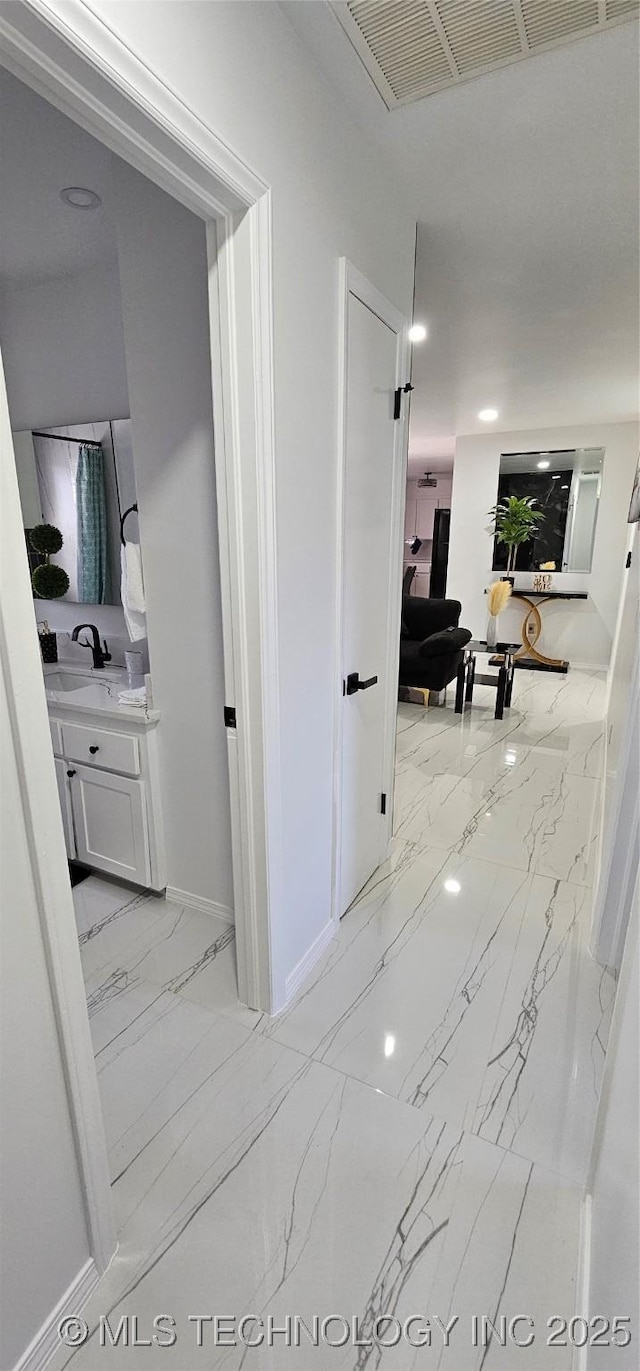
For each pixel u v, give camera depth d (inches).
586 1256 43.2
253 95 45.2
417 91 57.5
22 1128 36.2
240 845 63.2
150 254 65.9
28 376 102.6
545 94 58.2
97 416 97.6
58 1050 38.0
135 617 83.7
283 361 53.2
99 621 109.6
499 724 179.3
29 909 34.9
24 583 32.2
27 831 34.1
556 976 74.6
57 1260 40.3
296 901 70.1
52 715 89.7
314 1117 55.9
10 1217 36.1
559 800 126.3
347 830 83.2
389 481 82.5
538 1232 46.8
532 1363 39.8
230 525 54.4
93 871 98.0
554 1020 67.6
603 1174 41.9
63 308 95.8
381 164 69.5
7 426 30.5
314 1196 49.3
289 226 51.8
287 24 48.8
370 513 77.4
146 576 77.9
